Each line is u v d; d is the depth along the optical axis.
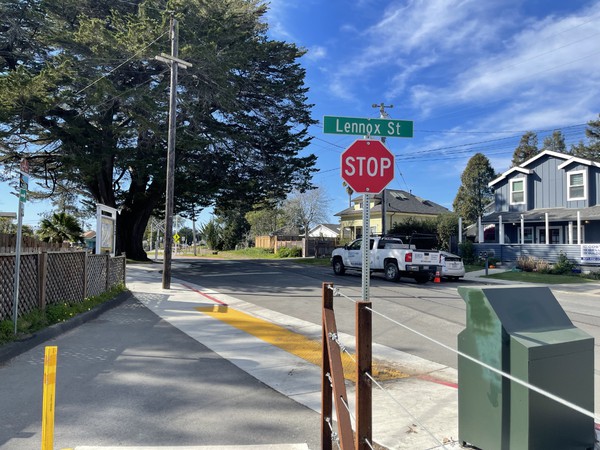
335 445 4.18
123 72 23.84
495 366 3.54
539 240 29.31
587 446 3.60
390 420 4.78
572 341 3.52
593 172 26.97
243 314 11.55
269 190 30.84
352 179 5.86
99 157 23.11
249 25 29.03
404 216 49.97
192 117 24.11
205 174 28.58
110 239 14.17
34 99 19.98
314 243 46.25
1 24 23.00
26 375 6.01
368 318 3.27
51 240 25.62
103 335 8.55
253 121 28.14
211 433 4.44
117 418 4.74
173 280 19.42
